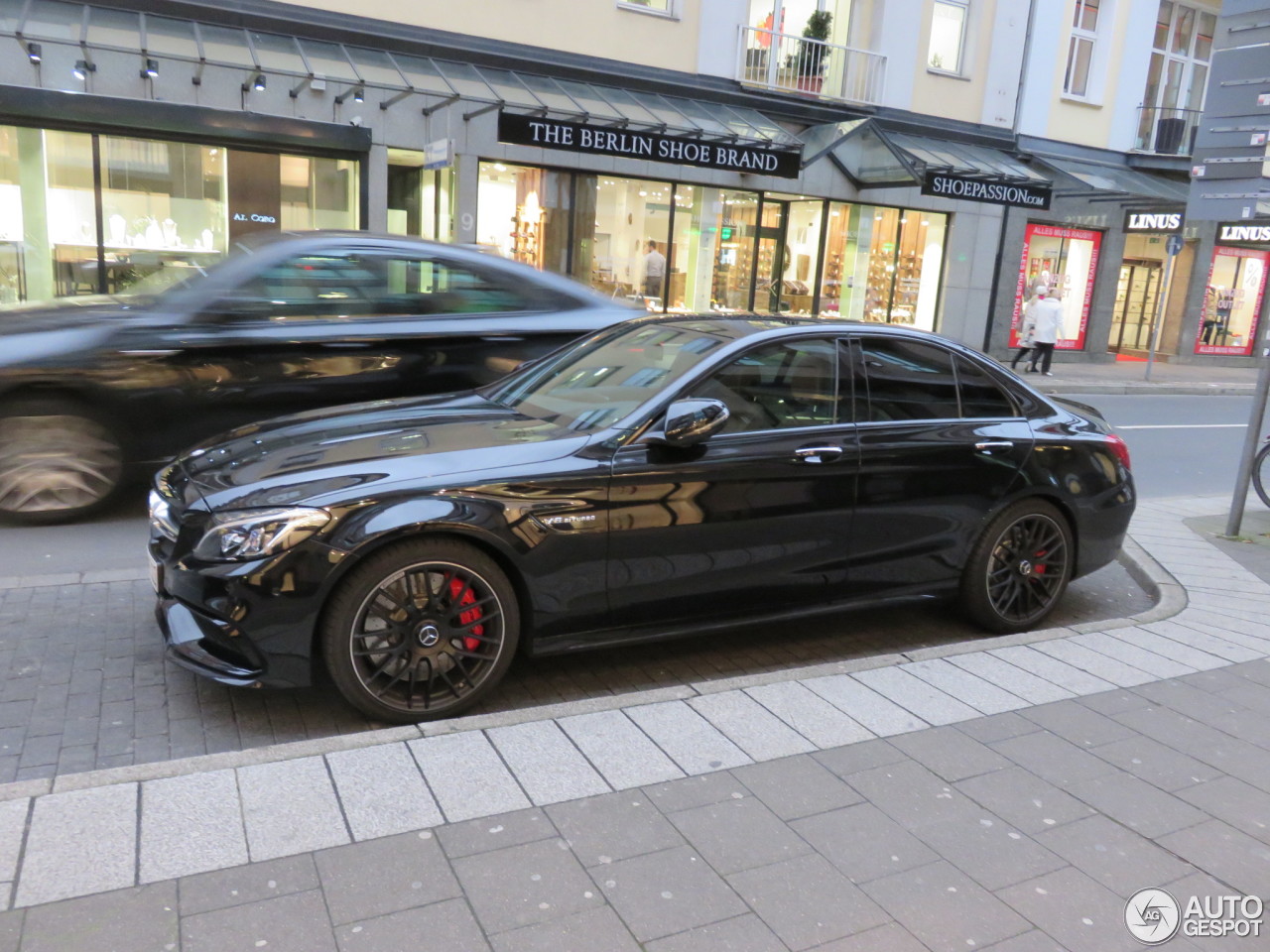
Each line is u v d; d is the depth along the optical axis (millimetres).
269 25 13703
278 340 6258
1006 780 3209
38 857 2529
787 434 4254
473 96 14086
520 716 3438
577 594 3838
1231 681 4129
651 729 3402
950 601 4844
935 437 4590
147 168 13281
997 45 20469
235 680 3467
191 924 2328
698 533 4027
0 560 5344
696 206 17672
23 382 5664
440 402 4703
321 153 14242
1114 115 22609
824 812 2959
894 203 19578
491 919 2406
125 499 6680
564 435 3982
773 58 17922
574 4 15867
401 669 3596
